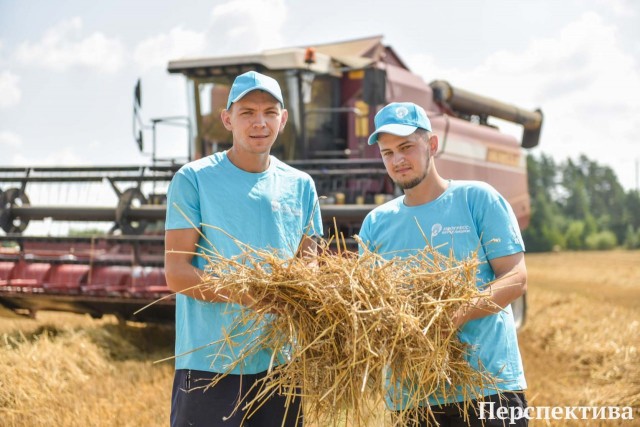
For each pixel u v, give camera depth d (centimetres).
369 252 303
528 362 836
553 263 4028
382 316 287
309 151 917
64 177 912
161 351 813
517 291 317
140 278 786
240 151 327
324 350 291
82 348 735
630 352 806
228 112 331
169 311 809
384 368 280
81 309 853
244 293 291
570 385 726
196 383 315
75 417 532
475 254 307
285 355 298
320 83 924
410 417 320
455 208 336
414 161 334
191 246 319
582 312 1295
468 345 313
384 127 331
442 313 294
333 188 817
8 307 866
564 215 8769
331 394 290
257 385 318
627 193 8825
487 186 337
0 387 570
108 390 619
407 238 343
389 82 930
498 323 323
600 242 6906
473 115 1267
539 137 1504
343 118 941
